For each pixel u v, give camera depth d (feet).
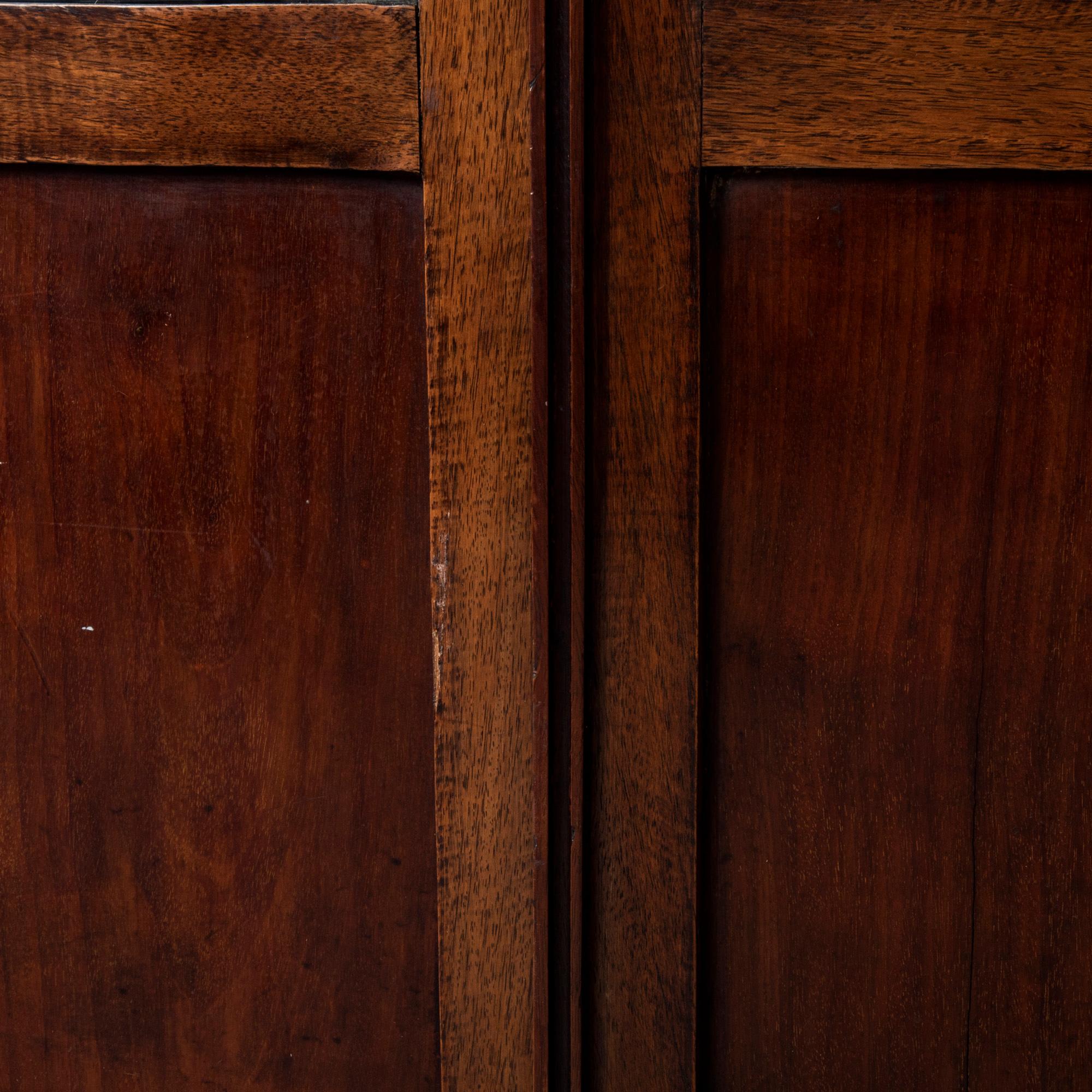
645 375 2.16
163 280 2.22
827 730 2.24
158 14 2.10
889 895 2.27
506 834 2.30
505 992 2.35
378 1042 2.41
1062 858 2.21
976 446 2.13
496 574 2.23
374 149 2.12
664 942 2.31
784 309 2.14
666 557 2.20
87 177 2.19
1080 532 2.13
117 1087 2.46
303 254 2.19
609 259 2.14
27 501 2.30
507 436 2.19
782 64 2.04
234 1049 2.44
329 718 2.32
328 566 2.28
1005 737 2.19
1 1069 2.47
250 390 2.24
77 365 2.25
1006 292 2.08
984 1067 2.29
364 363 2.22
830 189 2.10
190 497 2.28
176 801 2.37
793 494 2.19
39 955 2.43
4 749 2.37
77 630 2.33
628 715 2.27
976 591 2.17
